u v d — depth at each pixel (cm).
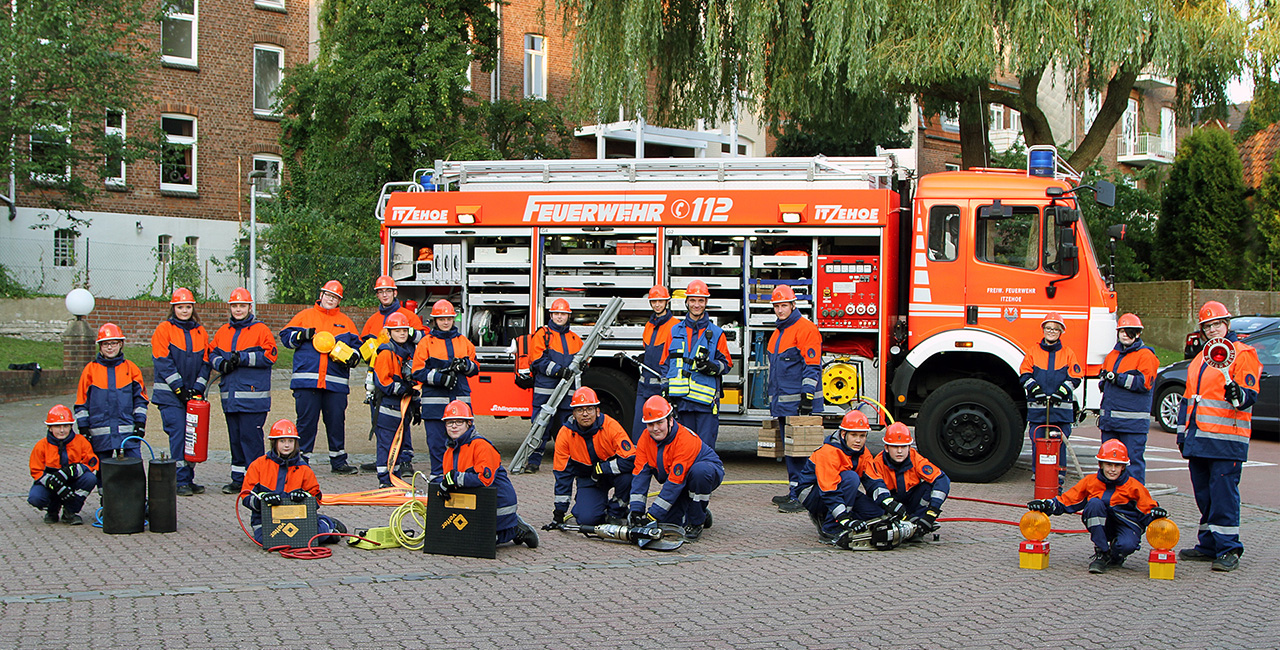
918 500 826
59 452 852
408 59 2377
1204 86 1831
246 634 567
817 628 595
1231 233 2878
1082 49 1628
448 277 1228
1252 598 677
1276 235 2750
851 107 1880
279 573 704
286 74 2617
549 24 2933
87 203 2217
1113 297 1098
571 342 1119
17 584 664
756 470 1202
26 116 1906
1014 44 1602
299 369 1093
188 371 989
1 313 2028
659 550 787
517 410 1208
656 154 3017
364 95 2389
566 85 2967
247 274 2386
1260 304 2680
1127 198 3020
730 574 719
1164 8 1648
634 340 1168
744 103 1844
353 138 2369
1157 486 1090
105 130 2353
